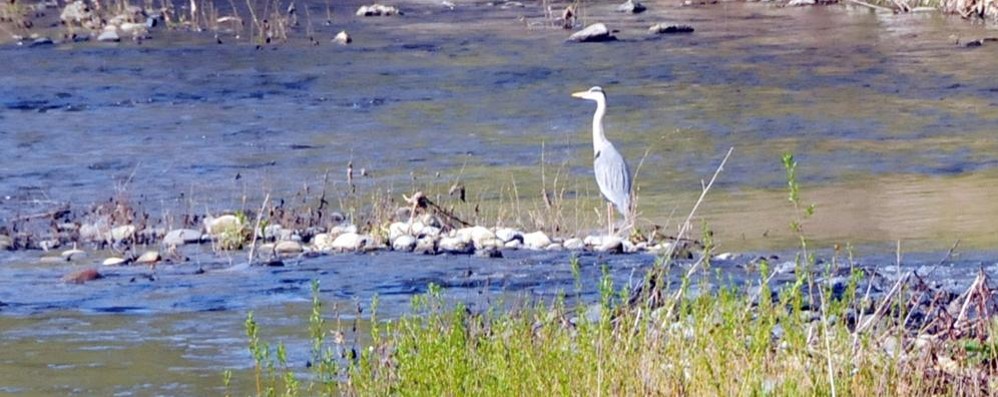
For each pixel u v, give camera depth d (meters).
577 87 30.05
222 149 23.28
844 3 44.56
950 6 41.38
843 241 15.32
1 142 23.88
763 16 42.59
